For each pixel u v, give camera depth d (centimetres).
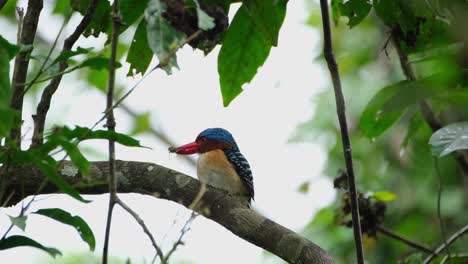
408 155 1517
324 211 1467
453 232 1465
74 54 637
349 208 1052
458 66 855
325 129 1609
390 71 1611
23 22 799
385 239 1465
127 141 610
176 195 783
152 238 575
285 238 765
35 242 595
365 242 1454
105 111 585
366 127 922
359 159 1546
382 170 1534
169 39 595
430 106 1038
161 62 584
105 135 604
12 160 597
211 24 602
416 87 786
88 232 641
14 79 712
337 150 1580
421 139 1496
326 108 1622
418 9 840
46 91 791
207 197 781
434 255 963
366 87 1605
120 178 783
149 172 786
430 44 908
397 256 1448
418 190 1506
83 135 596
